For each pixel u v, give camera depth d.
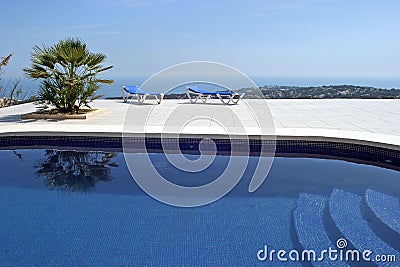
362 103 10.19
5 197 3.70
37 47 7.53
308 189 3.92
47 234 2.88
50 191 3.88
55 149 5.63
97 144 5.55
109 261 2.49
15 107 9.74
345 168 4.66
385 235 2.87
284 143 5.23
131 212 3.32
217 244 2.73
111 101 11.14
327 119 6.96
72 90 7.42
